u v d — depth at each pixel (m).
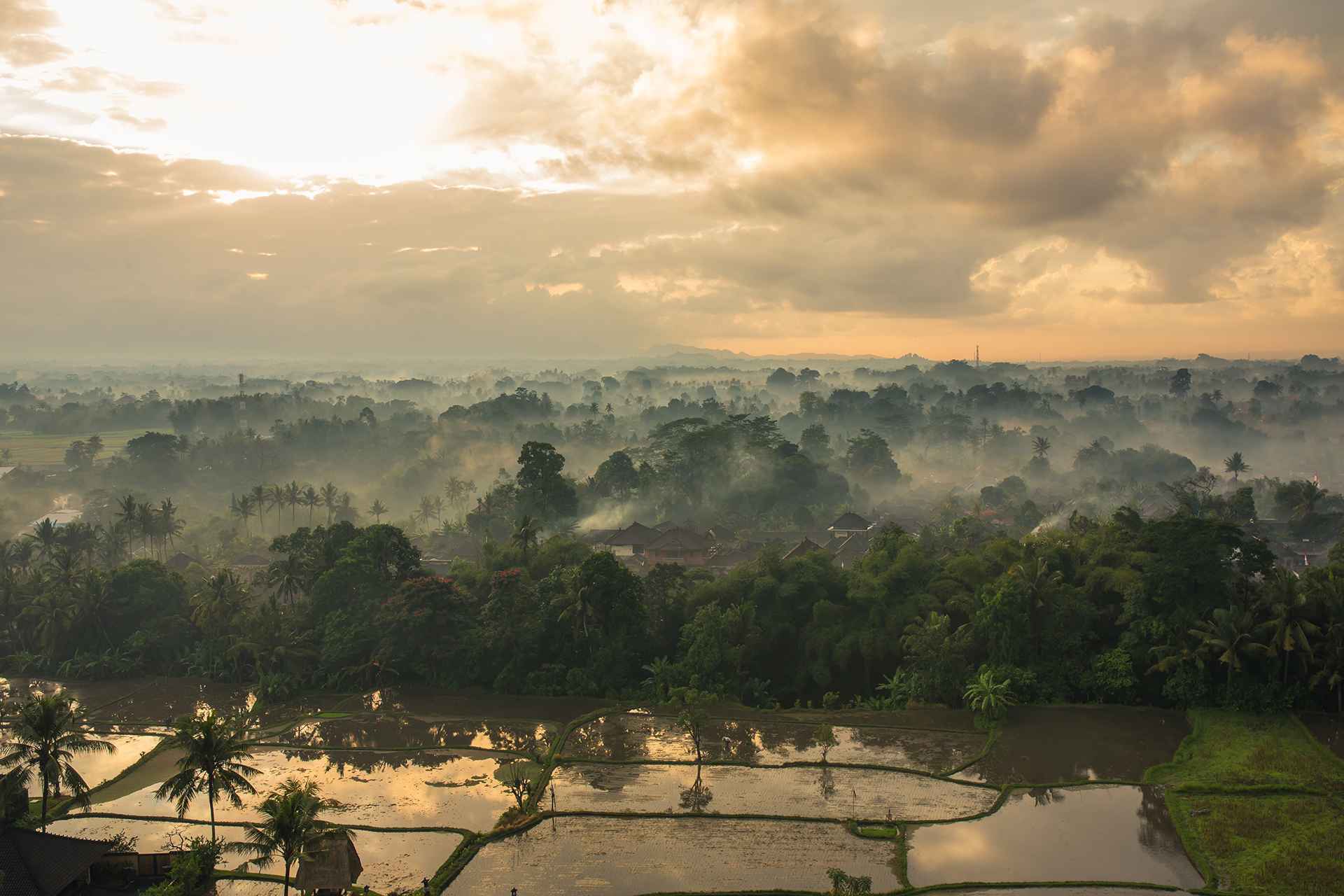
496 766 71.19
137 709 86.31
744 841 57.03
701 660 86.88
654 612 95.94
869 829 57.94
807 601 93.38
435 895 50.59
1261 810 58.69
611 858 55.06
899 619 88.19
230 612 98.62
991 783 65.56
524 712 84.50
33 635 100.50
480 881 52.44
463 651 92.25
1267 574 81.62
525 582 99.62
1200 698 77.25
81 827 59.78
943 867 53.50
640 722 80.88
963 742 73.94
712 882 51.91
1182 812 58.94
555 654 92.88
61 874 47.91
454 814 62.00
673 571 98.56
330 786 67.19
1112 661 81.06
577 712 84.31
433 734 78.75
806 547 121.06
